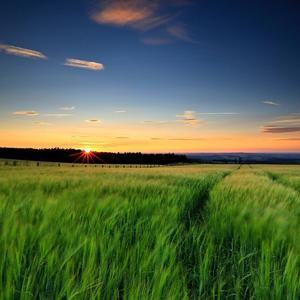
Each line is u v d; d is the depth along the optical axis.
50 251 3.18
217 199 7.39
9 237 3.37
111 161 140.12
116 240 3.61
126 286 2.70
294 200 8.30
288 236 4.18
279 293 2.78
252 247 4.07
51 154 131.38
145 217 4.94
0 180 12.16
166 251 3.34
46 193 8.07
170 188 9.87
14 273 2.71
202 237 4.63
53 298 2.59
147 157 143.88
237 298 2.96
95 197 6.56
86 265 3.00
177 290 2.63
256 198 7.81
